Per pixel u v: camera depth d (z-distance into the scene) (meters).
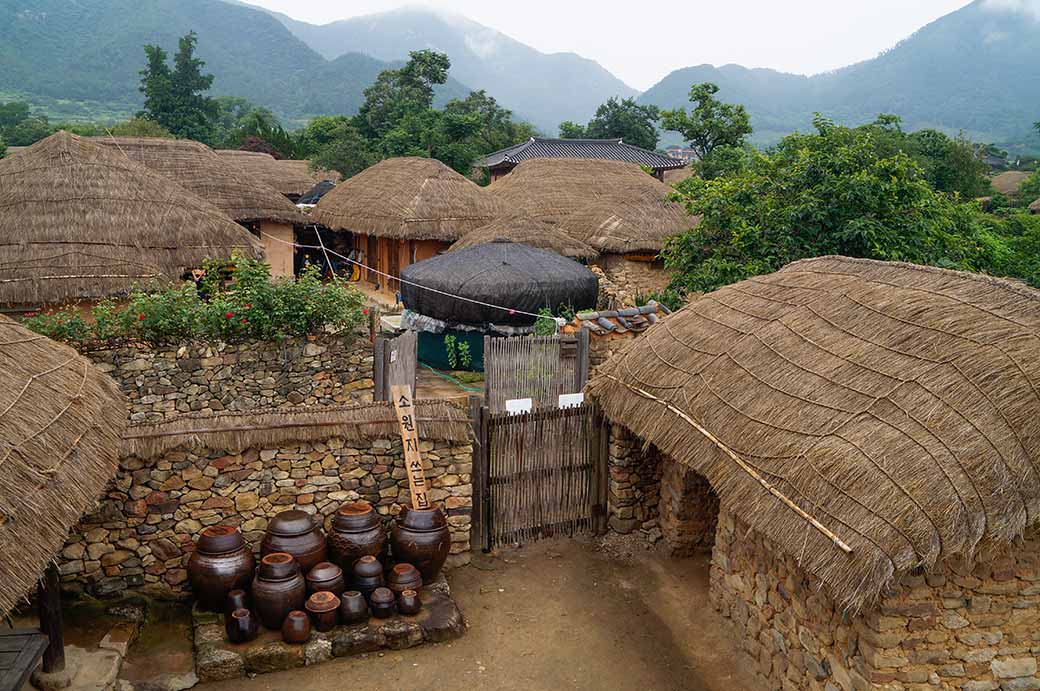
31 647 5.96
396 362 12.59
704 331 9.16
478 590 8.71
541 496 9.83
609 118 62.97
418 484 8.52
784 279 9.33
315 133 55.00
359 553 7.92
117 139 21.42
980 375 6.21
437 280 16.66
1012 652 6.18
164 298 11.34
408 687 6.99
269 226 22.81
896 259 14.05
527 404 10.39
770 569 7.30
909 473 5.75
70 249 13.67
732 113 36.75
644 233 22.28
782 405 7.20
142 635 7.39
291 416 8.35
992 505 5.50
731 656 7.78
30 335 7.20
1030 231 19.02
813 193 14.84
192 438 7.79
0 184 14.63
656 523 10.33
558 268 17.06
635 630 8.16
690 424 7.89
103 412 6.88
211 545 7.41
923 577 5.86
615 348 13.02
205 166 21.80
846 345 7.43
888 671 5.95
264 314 11.42
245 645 7.07
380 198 24.38
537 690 7.11
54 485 5.43
